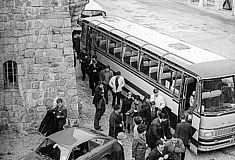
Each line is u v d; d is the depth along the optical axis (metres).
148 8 44.53
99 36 22.59
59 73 16.28
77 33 25.58
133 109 15.73
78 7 17.08
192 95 14.98
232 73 14.68
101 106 16.14
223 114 14.39
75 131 13.30
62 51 16.11
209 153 15.10
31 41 15.73
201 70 14.69
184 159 14.44
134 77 18.94
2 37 15.40
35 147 15.20
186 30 34.47
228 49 28.98
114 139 13.35
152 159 11.80
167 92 16.22
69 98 16.58
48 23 15.73
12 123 16.28
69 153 12.15
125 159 14.52
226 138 14.69
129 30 20.89
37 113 16.39
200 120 14.31
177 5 46.72
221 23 38.03
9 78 16.03
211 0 46.19
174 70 15.86
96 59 22.27
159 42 18.41
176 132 13.66
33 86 16.14
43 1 15.45
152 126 13.73
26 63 15.88
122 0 49.78
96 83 20.09
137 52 18.61
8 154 14.62
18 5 15.26
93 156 12.50
